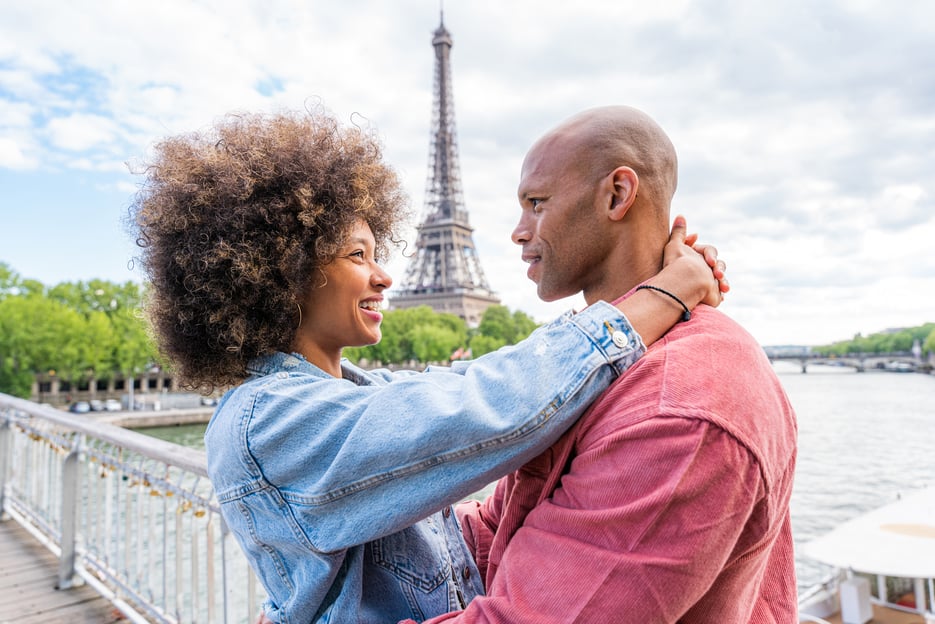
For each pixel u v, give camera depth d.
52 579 4.79
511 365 1.11
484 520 1.66
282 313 1.36
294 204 1.35
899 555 5.52
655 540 0.91
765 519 1.00
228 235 1.31
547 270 1.32
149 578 3.73
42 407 5.32
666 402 0.96
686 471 0.91
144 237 1.40
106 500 4.36
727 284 1.31
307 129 1.48
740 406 0.98
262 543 1.29
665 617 0.91
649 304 1.15
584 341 1.08
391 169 1.71
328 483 1.12
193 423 52.03
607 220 1.25
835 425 46.16
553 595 0.95
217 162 1.36
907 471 28.59
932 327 108.75
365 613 1.29
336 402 1.21
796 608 1.27
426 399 1.11
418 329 70.06
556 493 1.07
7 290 58.62
